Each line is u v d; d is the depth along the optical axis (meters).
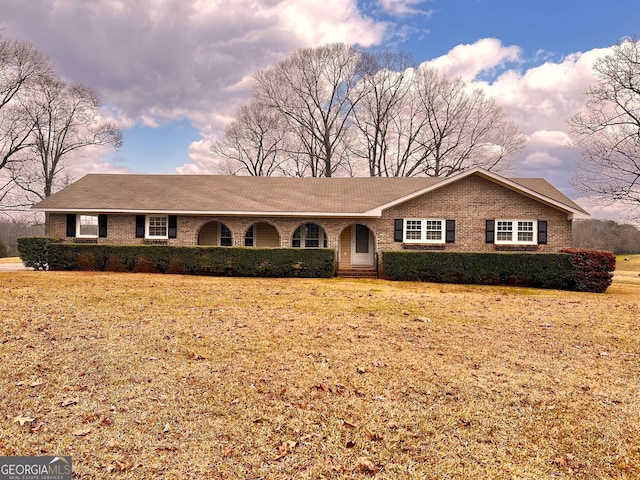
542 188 21.03
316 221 19.59
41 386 4.75
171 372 5.36
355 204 19.58
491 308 10.59
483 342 7.22
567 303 11.90
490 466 3.42
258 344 6.69
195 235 19.70
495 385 5.21
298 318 8.71
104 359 5.75
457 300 11.86
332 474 3.25
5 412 4.09
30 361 5.55
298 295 11.98
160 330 7.37
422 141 37.69
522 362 6.16
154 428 3.90
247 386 4.98
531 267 16.20
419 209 19.22
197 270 17.58
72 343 6.41
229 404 4.47
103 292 11.28
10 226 40.78
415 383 5.21
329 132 39.19
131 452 3.47
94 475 3.13
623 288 17.41
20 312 8.34
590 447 3.76
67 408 4.23
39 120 31.02
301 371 5.52
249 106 39.38
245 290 12.74
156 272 17.73
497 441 3.84
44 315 8.17
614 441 3.88
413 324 8.45
